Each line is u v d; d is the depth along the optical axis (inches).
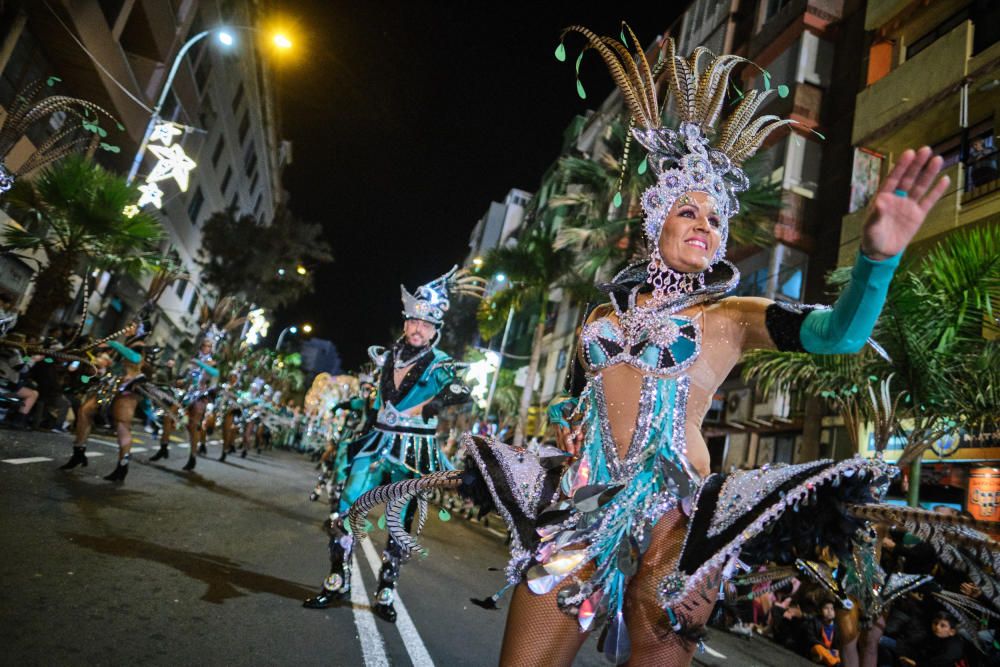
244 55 1337.4
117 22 738.2
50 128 713.0
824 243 744.3
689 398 75.3
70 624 123.7
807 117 781.3
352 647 146.7
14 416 453.4
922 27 660.7
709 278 81.7
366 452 187.5
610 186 692.1
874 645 226.5
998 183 507.8
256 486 444.8
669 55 92.9
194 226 1395.2
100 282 579.5
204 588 167.2
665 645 68.9
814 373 350.3
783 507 64.2
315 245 1294.3
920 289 306.3
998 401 292.0
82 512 223.9
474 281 214.2
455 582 256.7
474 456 77.0
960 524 60.4
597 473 74.0
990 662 239.6
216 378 466.6
